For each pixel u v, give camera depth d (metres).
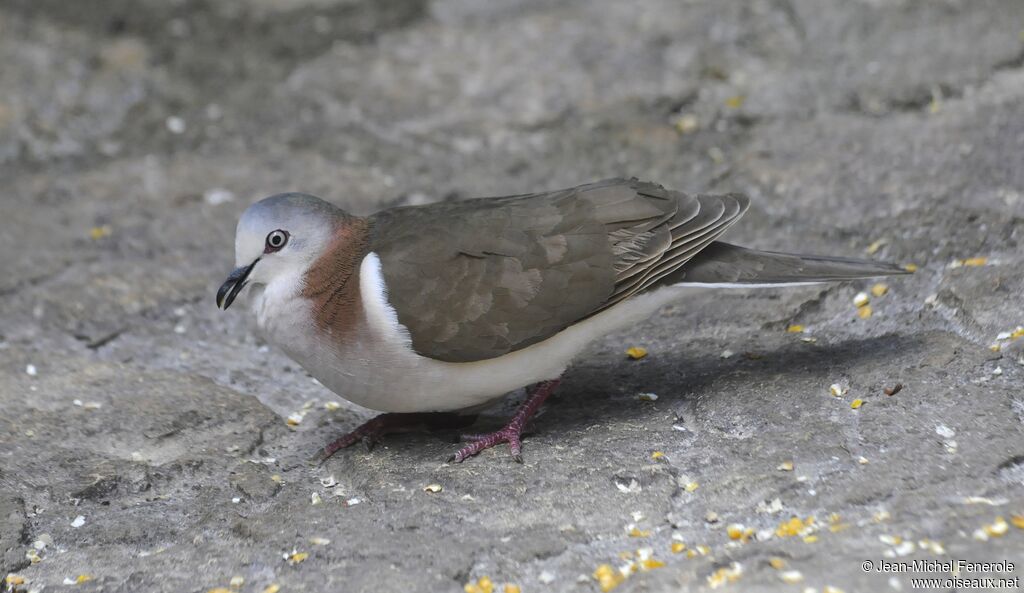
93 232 13.86
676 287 9.34
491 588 7.90
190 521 9.15
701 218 9.32
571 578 7.94
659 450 9.27
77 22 18.05
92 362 11.54
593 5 18.03
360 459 9.66
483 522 8.61
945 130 13.87
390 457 9.62
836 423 9.27
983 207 12.27
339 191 14.27
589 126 15.16
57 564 8.73
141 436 10.20
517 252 9.05
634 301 9.29
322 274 9.15
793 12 17.02
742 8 17.28
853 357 10.21
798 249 12.26
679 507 8.59
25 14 18.11
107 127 16.03
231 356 11.66
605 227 9.18
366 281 9.01
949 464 8.55
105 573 8.58
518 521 8.59
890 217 12.44
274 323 9.31
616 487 8.86
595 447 9.38
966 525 7.78
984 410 9.14
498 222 9.21
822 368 10.10
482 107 15.81
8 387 11.05
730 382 10.06
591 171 14.33
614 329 9.49
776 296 11.55
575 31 17.31
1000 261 11.41
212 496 9.42
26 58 17.19
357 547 8.45
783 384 9.91
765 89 15.51
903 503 8.16
